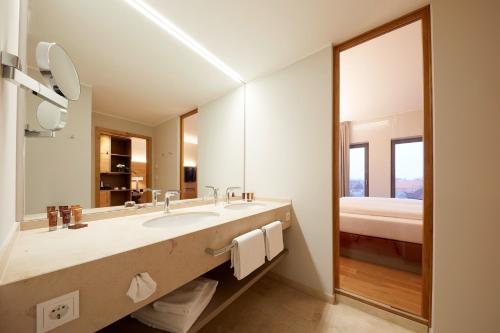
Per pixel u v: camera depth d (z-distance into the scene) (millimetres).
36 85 567
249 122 2324
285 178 2002
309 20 1475
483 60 1158
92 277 599
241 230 1252
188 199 1890
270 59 1930
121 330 924
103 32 1289
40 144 1017
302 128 1895
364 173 4336
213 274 1477
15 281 475
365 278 1991
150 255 749
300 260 1876
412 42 1892
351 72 2414
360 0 1311
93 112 1255
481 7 1170
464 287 1177
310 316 1507
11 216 782
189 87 1931
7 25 653
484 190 1146
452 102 1228
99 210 1236
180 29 1525
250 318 1479
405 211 2309
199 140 2027
